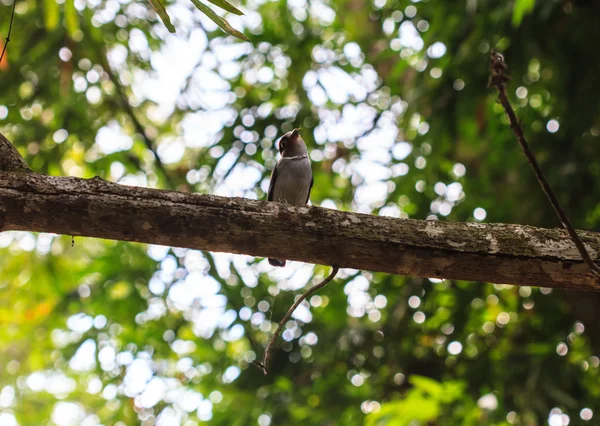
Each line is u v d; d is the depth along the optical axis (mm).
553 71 8141
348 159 9852
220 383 9070
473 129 8609
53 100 8977
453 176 9125
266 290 9125
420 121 8914
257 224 3426
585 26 7660
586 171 7691
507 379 7980
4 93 8727
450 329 8703
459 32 8070
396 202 8875
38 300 10258
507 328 8484
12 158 3580
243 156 9227
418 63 8609
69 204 3344
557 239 3467
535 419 7504
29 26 8797
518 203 8086
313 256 3482
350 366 8852
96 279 10250
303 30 10117
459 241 3455
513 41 7805
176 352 9500
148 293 9477
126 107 9359
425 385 7039
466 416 7902
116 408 9859
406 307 8469
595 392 8195
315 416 8492
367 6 10125
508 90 7922
